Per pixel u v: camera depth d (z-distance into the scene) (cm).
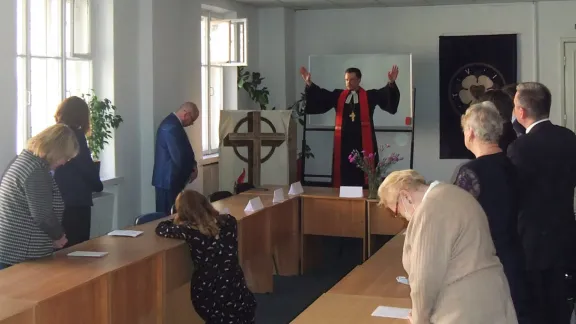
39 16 541
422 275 204
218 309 384
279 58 882
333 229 593
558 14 824
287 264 612
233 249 392
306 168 910
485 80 848
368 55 845
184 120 619
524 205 296
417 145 877
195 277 384
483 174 254
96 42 606
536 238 294
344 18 891
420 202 221
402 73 834
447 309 203
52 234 339
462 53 852
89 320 312
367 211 579
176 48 687
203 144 798
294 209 596
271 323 480
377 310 276
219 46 798
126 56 625
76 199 442
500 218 252
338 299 295
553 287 300
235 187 654
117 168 616
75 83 597
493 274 204
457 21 855
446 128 862
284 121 716
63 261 340
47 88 551
